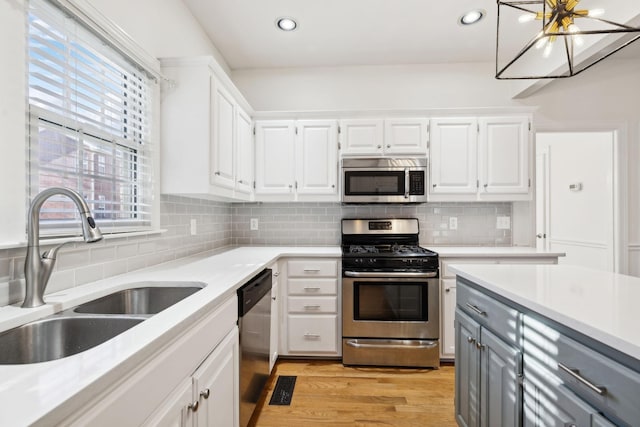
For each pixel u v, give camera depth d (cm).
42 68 109
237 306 143
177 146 180
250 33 249
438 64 301
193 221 229
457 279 161
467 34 252
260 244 307
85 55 128
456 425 174
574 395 85
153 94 176
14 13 99
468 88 299
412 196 264
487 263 246
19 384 55
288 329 249
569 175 390
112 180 145
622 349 70
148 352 72
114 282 136
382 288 242
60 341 98
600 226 346
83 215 97
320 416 181
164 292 140
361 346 239
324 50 276
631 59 288
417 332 240
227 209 301
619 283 125
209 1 211
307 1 212
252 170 274
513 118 265
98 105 134
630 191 288
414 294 241
